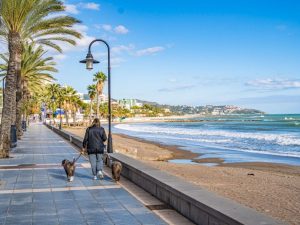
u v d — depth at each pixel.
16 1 16.48
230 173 19.23
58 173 11.36
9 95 16.56
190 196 5.96
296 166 23.89
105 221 6.02
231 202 5.50
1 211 6.66
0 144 15.98
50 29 20.22
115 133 73.25
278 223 4.39
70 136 27.14
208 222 5.38
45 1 18.23
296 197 12.16
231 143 43.59
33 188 8.88
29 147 22.19
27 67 32.38
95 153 10.09
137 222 5.96
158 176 7.92
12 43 17.08
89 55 13.70
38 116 132.88
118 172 9.73
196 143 44.06
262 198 11.95
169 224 5.86
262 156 30.14
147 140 49.94
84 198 7.76
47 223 5.91
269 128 82.75
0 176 10.76
